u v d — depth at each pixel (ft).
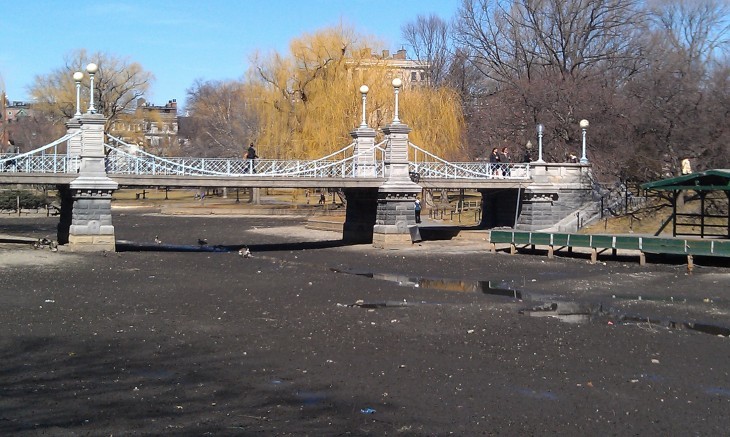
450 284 95.45
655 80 168.55
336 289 89.04
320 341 59.31
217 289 87.76
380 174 154.61
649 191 157.99
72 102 259.80
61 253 123.75
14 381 47.26
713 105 156.15
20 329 62.54
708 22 223.71
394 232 143.74
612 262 119.03
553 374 50.44
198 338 60.08
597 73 207.82
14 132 338.75
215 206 259.19
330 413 42.01
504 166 159.74
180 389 45.96
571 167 157.69
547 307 77.87
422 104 194.39
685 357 55.72
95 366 51.06
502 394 45.91
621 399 45.16
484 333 63.36
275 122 204.74
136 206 294.87
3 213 247.70
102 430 38.73
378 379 48.70
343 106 188.96
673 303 81.15
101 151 127.13
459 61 278.05
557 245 125.18
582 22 216.33
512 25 231.09
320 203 253.44
